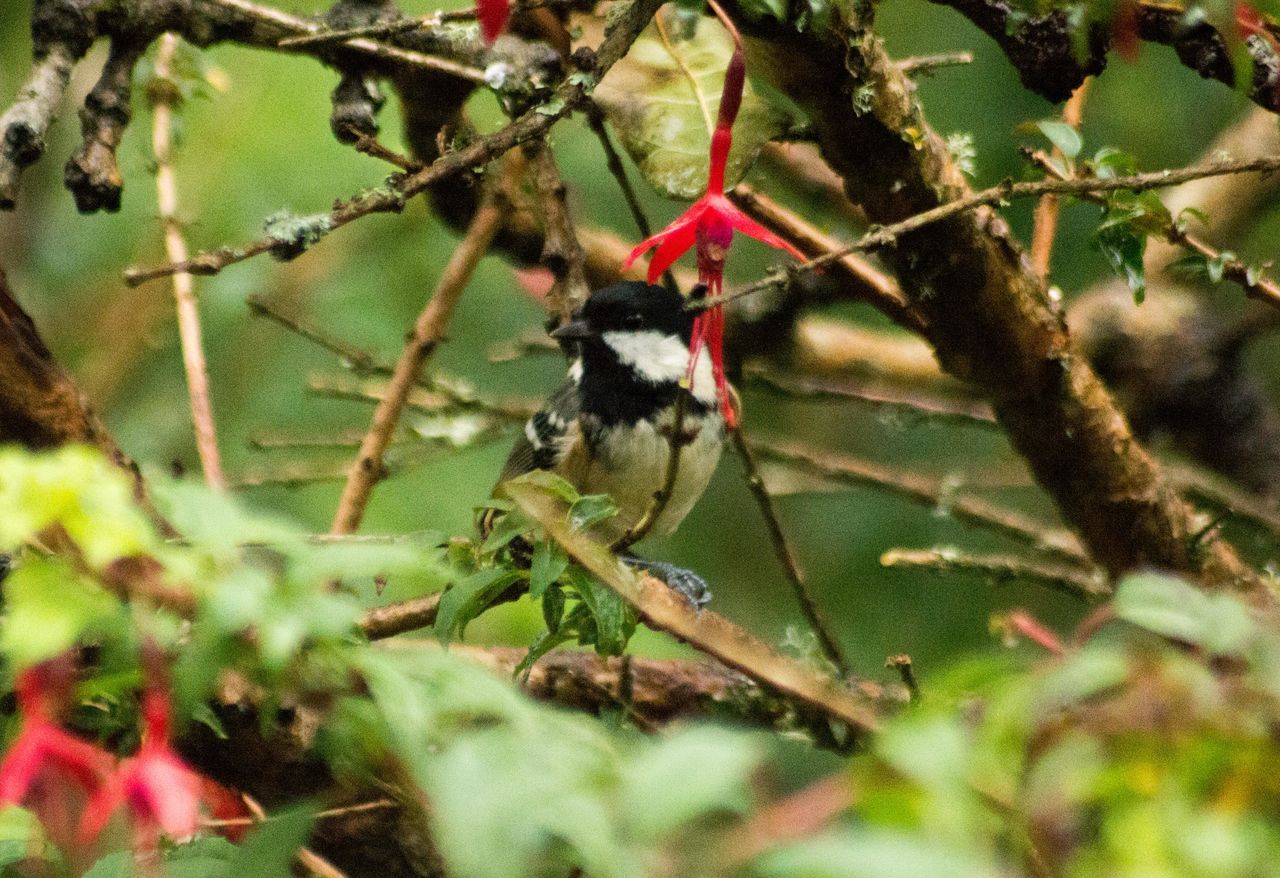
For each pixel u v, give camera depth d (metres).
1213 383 10.35
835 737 7.43
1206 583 7.68
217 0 6.68
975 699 3.66
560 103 5.62
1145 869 2.98
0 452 3.31
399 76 7.43
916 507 12.22
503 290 12.82
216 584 3.36
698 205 5.61
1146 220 6.32
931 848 2.78
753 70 6.40
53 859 4.38
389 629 5.77
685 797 2.84
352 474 8.20
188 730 5.65
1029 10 6.06
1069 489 7.71
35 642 3.24
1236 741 3.13
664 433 8.66
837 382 10.46
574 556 5.04
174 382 12.71
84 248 12.30
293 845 3.99
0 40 12.89
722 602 12.66
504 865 2.98
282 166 11.95
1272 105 6.24
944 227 6.82
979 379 7.47
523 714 3.44
